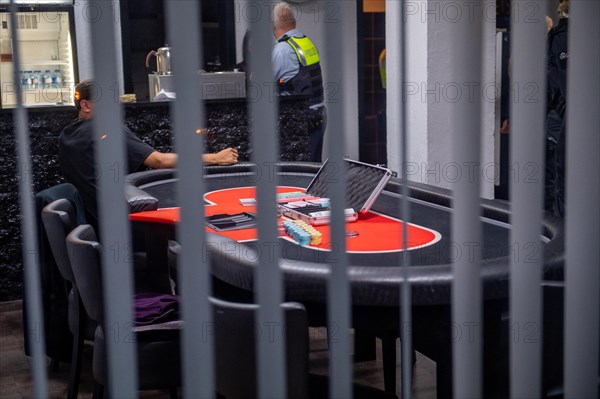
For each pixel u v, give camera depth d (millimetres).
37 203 3340
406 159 1165
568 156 1296
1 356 3824
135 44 7934
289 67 6340
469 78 1152
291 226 2578
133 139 4219
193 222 1078
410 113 6016
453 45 1158
